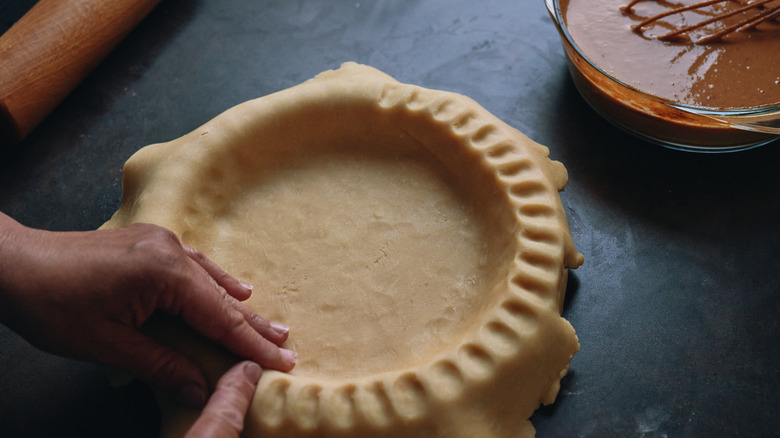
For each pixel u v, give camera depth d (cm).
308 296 59
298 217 63
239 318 55
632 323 62
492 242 60
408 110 64
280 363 56
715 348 61
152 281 52
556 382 57
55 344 53
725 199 67
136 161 63
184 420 55
